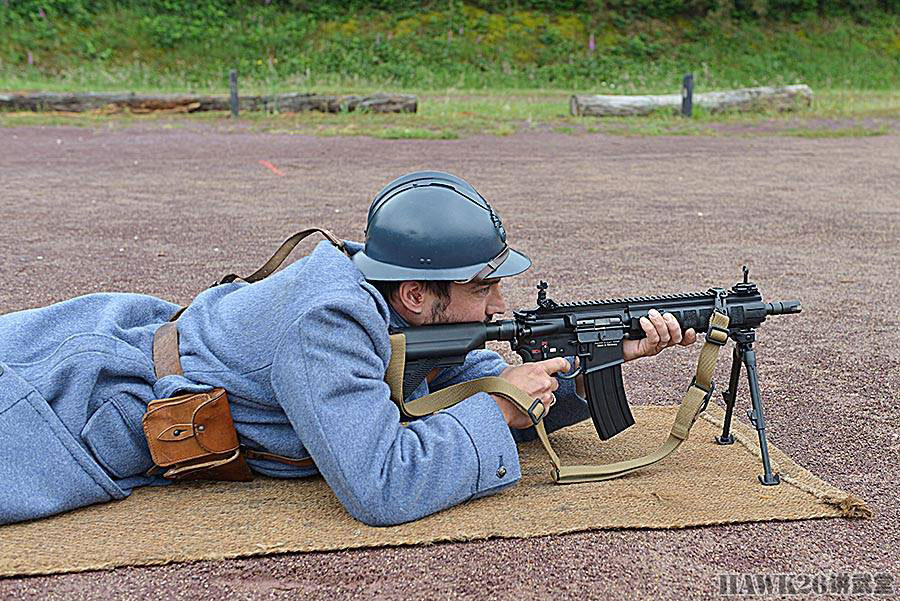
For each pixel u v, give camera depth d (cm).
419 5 3019
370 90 2434
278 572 259
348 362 276
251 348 293
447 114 1948
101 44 2664
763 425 315
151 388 298
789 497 303
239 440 302
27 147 1417
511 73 2786
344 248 315
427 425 291
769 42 3102
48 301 577
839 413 400
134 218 868
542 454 344
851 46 3139
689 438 359
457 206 295
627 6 3131
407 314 302
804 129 1770
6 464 276
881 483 328
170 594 250
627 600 251
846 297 607
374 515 276
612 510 292
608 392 314
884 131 1739
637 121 1888
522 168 1248
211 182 1099
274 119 1845
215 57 2680
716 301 314
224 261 695
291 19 2881
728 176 1199
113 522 282
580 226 849
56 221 850
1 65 2517
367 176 1153
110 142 1492
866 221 888
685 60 2978
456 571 261
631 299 315
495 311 310
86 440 289
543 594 252
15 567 257
